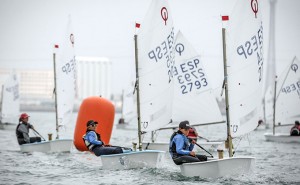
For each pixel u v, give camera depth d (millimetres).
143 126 71812
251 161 58594
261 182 56938
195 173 57719
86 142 67688
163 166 67375
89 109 91000
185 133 59094
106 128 91250
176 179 57719
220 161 56250
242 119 62344
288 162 81000
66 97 109438
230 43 62125
